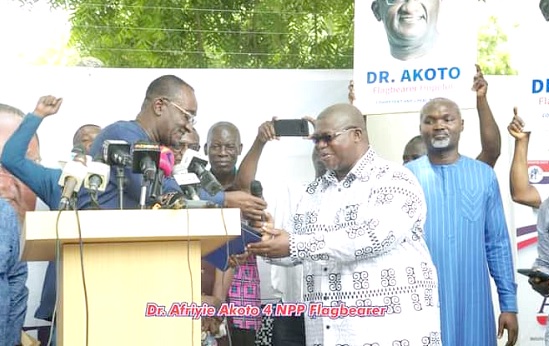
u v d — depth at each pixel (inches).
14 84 268.1
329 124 207.3
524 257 283.0
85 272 151.3
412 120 283.1
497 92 282.5
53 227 146.4
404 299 200.7
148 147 164.2
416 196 203.6
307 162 278.4
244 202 207.8
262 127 276.8
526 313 282.2
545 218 240.7
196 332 154.3
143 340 152.4
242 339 262.1
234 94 279.3
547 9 267.1
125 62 312.2
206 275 265.3
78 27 307.1
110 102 273.0
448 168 261.1
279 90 281.3
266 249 198.1
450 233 257.1
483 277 258.1
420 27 259.9
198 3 332.5
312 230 208.5
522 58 271.0
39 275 263.9
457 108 260.5
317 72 282.8
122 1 319.6
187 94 222.2
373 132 284.0
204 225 151.2
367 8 262.4
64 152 269.3
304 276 211.3
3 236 205.2
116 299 152.1
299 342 262.4
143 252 153.7
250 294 268.1
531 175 277.0
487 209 262.8
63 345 149.8
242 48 322.0
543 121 272.1
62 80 270.8
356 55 262.4
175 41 320.8
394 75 261.6
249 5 331.9
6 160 236.4
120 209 165.0
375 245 197.8
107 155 166.4
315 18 325.4
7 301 204.1
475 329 255.4
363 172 207.3
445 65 259.6
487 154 281.6
